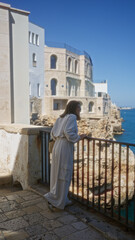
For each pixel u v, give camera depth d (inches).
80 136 139.4
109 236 110.0
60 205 133.6
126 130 2529.5
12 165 210.2
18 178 199.8
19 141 196.2
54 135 133.7
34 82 1464.1
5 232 114.5
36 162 186.7
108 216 129.6
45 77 1662.2
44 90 1585.9
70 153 131.1
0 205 148.2
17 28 258.4
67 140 129.6
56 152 131.5
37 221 126.3
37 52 1481.3
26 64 268.7
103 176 520.7
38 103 1502.2
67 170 130.5
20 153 194.7
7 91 247.4
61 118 134.3
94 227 119.0
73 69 1894.7
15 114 261.1
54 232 115.1
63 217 131.6
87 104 1784.0
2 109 245.3
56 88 1748.3
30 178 183.5
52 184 137.5
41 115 1530.5
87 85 2138.3
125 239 107.3
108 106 2094.0
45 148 180.5
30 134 181.5
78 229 118.6
